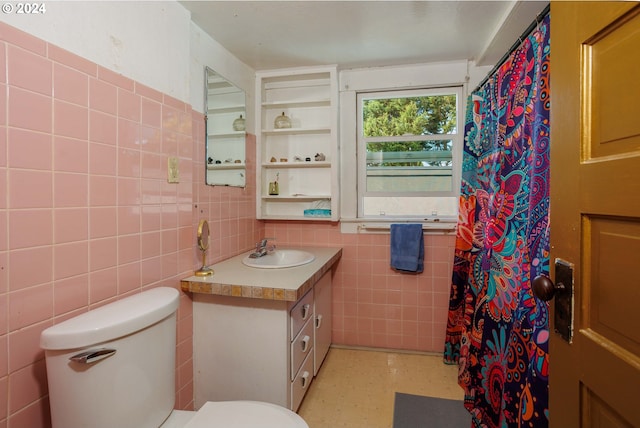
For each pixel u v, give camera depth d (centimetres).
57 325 89
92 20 107
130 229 123
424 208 240
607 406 55
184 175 155
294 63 223
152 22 134
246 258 199
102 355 88
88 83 106
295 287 141
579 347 61
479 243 177
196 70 169
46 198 93
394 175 243
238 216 213
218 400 157
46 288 94
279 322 148
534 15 155
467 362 182
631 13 50
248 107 227
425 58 219
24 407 88
